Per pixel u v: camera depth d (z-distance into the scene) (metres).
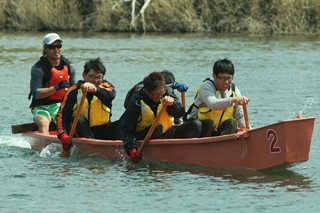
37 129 26.30
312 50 55.03
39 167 22.36
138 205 18.17
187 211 17.69
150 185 19.94
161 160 22.28
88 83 22.84
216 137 21.03
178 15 73.38
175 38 65.62
